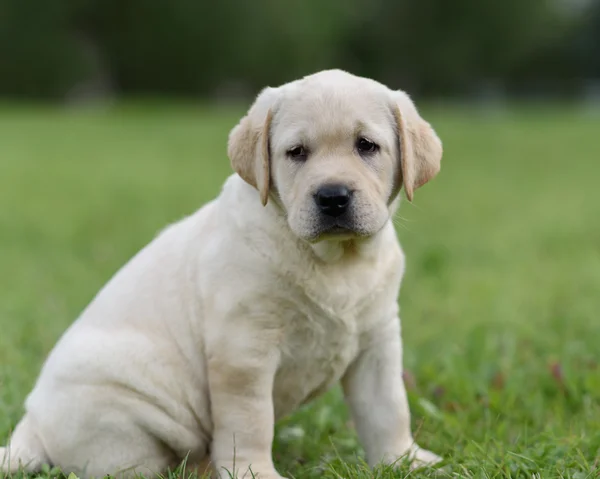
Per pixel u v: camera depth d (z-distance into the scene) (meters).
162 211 16.28
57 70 59.09
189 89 66.31
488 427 6.02
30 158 25.62
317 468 5.50
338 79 5.11
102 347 5.24
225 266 5.05
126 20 61.59
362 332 5.24
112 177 21.84
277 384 5.25
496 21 73.44
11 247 13.02
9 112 45.06
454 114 46.84
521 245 13.48
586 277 10.98
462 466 5.08
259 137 5.08
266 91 5.30
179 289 5.32
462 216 16.58
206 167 24.06
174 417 5.27
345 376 5.52
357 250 5.01
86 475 5.22
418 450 5.48
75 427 5.18
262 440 5.05
